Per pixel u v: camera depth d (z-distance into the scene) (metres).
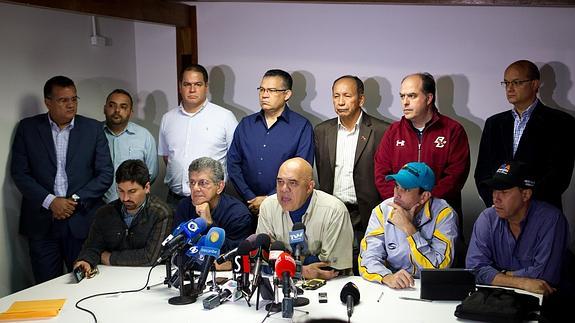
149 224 3.20
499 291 2.36
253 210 3.96
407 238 2.79
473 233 2.89
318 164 4.08
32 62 4.24
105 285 2.81
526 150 3.69
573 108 4.26
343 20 4.67
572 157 3.67
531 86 3.69
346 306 2.46
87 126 4.10
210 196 3.12
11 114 4.07
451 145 3.68
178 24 4.90
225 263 3.01
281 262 2.32
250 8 4.89
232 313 2.41
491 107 4.43
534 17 4.27
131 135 4.42
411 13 4.51
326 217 2.94
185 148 4.34
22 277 4.23
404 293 2.62
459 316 2.30
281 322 2.29
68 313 2.44
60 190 4.03
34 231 4.03
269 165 4.03
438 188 3.64
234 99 5.02
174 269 3.04
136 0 4.35
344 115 3.92
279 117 4.07
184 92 4.29
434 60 4.50
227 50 4.99
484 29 4.38
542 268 2.70
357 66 4.68
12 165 3.99
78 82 4.69
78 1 3.80
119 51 5.13
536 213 2.75
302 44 4.80
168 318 2.36
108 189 4.17
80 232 4.02
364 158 3.93
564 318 3.23
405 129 3.77
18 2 3.43
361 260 2.93
